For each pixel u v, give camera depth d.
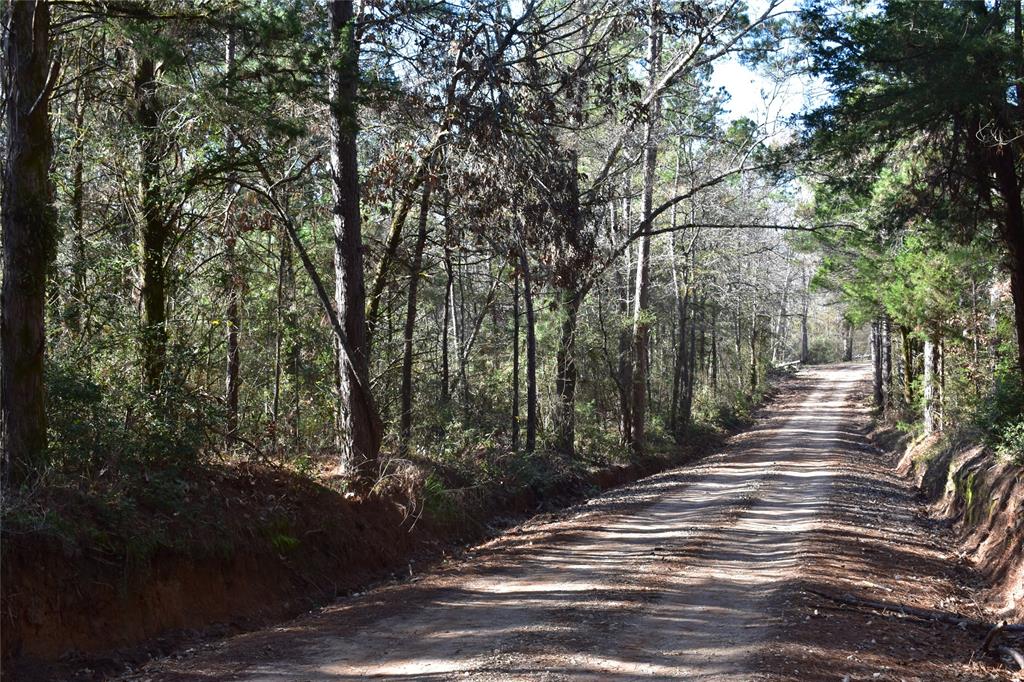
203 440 12.98
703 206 38.06
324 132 17.84
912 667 8.88
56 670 8.60
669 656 8.73
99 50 15.33
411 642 9.45
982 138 16.69
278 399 19.86
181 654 9.60
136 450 11.52
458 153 18.58
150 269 14.54
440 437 21.70
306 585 12.52
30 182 10.18
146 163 14.46
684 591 11.75
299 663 8.77
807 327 111.56
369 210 20.67
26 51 10.19
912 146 19.19
